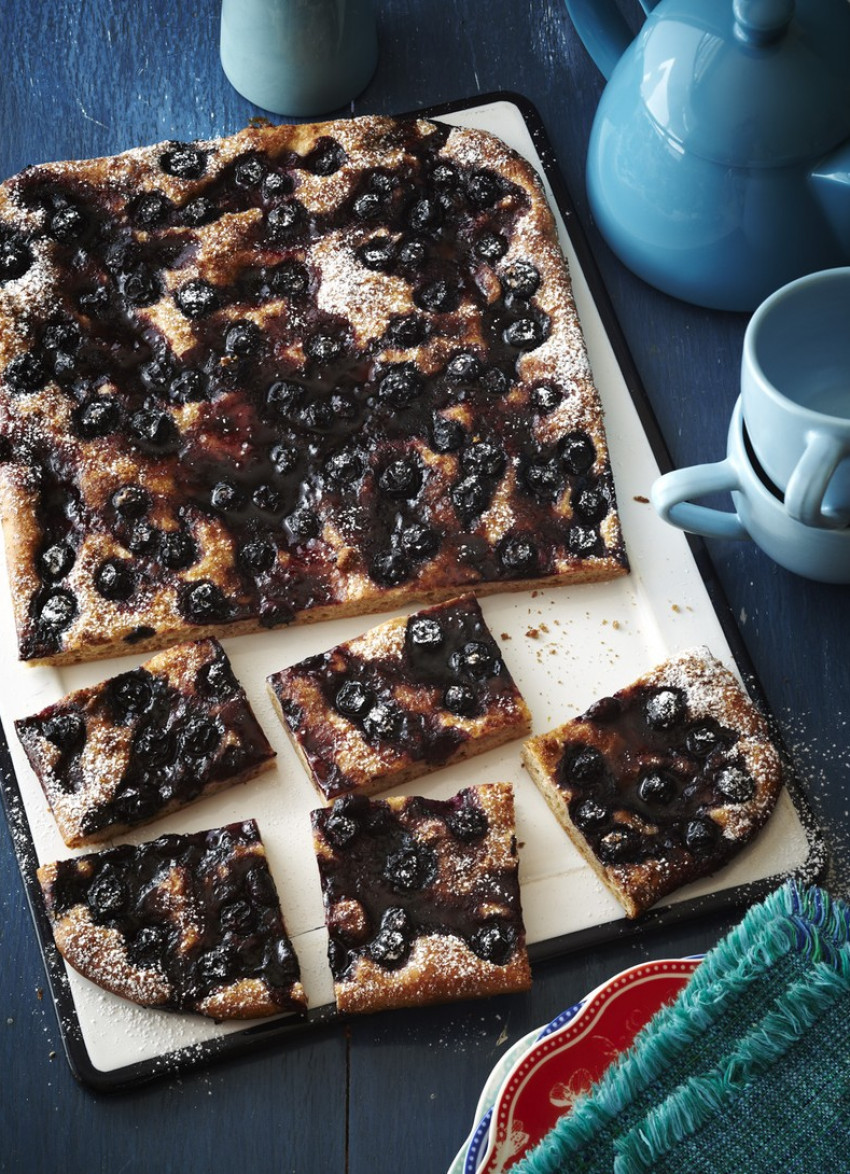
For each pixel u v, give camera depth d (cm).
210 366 79
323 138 83
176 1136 70
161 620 75
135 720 74
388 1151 70
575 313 80
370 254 81
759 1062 63
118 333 80
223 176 82
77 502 77
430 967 70
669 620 77
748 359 70
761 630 78
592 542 77
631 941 72
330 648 77
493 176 83
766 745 73
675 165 77
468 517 77
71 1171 70
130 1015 71
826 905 65
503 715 74
